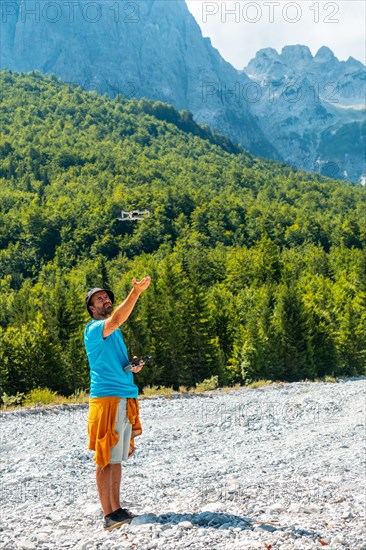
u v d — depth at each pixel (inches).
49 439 574.6
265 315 2420.0
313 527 232.7
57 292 2519.7
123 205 7623.0
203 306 2364.7
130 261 6190.9
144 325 2310.5
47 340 1919.3
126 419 242.1
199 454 510.9
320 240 7519.7
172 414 743.7
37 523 267.3
